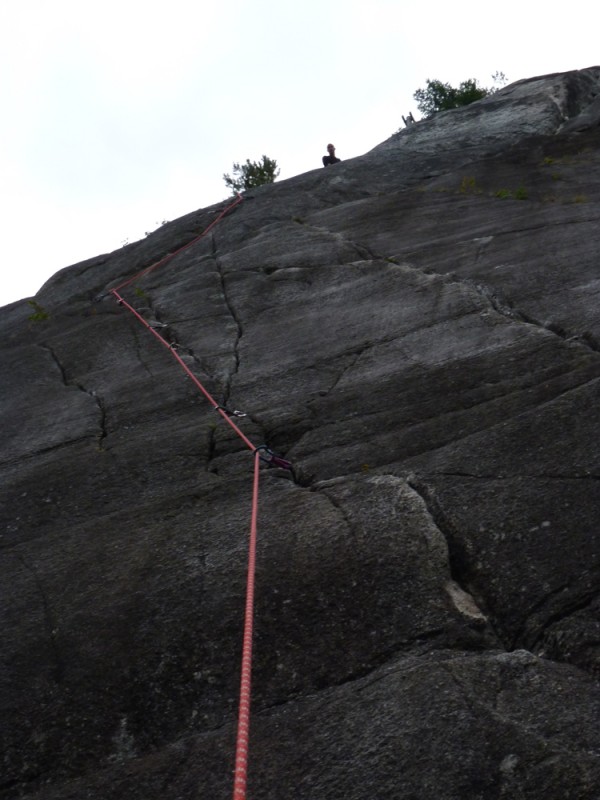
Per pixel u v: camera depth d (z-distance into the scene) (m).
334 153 15.62
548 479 4.13
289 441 5.60
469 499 4.12
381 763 2.88
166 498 4.86
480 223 9.07
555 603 3.44
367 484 4.44
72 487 5.40
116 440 6.05
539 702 3.00
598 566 3.54
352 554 3.87
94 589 4.08
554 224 8.38
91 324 8.65
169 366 7.24
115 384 7.09
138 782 3.04
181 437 5.76
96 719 3.34
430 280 7.62
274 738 3.08
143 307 9.00
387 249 8.92
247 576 3.87
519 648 3.36
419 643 3.38
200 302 8.66
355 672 3.32
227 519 4.43
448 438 4.89
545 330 6.11
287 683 3.32
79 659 3.62
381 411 5.59
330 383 6.27
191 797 2.94
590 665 3.14
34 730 3.33
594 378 5.06
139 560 4.22
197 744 3.14
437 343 6.39
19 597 4.17
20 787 3.15
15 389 7.44
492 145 13.07
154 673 3.47
